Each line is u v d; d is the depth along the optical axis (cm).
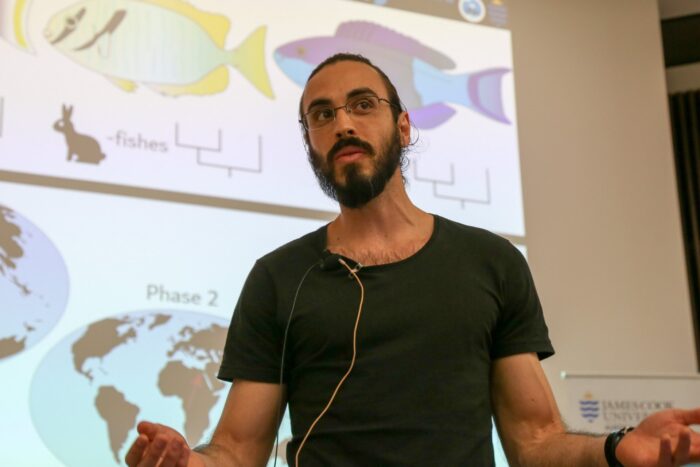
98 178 253
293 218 278
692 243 383
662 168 350
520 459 129
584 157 339
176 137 267
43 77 254
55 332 235
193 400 248
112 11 269
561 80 346
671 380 317
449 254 136
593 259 327
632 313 327
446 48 321
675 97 403
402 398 124
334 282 134
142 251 253
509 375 133
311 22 302
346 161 134
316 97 140
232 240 266
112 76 263
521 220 313
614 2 365
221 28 285
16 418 225
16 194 241
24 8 257
